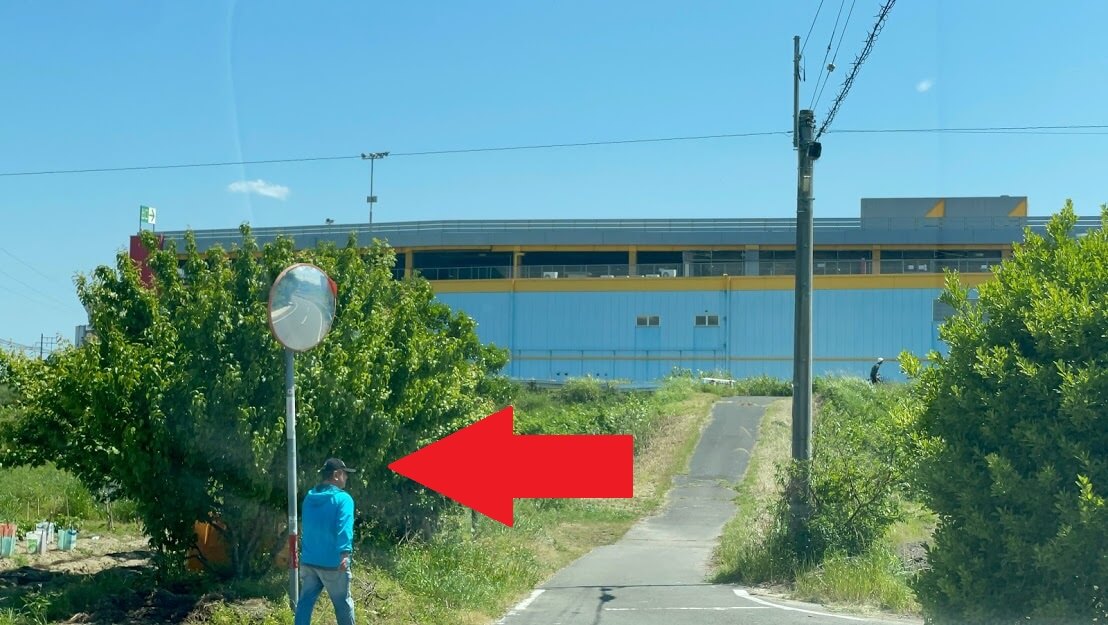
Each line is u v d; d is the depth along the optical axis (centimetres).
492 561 1432
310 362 1013
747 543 1589
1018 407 701
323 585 797
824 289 4956
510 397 2373
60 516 1769
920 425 772
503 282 5222
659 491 2777
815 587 1292
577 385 4575
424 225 5400
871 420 2353
